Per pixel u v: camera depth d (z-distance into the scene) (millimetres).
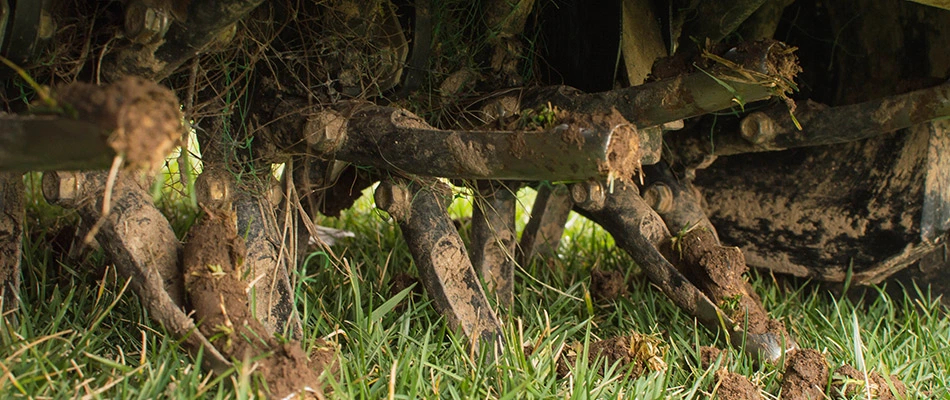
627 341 2443
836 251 3189
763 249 3338
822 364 2389
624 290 3230
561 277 3326
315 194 3098
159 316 2000
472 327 2438
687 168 3129
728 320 2566
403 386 2113
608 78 2611
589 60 2668
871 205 3119
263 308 2230
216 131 2352
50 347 2094
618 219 2766
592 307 2885
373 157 2229
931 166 2998
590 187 2623
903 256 3057
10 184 2225
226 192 2270
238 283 2012
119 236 2061
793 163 3303
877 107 2676
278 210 2506
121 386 1964
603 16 2590
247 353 1855
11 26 1858
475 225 2902
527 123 1966
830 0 3139
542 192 3420
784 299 3299
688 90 2180
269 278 2273
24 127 1386
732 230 3400
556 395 2158
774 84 2014
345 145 2287
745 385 2281
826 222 3213
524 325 2779
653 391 2219
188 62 2256
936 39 2887
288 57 2369
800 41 3279
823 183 3240
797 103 2877
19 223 2248
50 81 2178
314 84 2393
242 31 2268
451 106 2695
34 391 1881
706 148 3062
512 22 2689
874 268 3107
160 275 2057
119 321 2391
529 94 2572
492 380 2229
